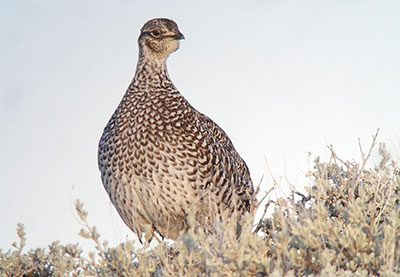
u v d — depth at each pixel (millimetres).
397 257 8320
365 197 9625
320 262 8258
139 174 13812
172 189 13766
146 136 13773
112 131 14219
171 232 14469
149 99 14336
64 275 10398
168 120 13977
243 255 8477
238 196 14898
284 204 10672
